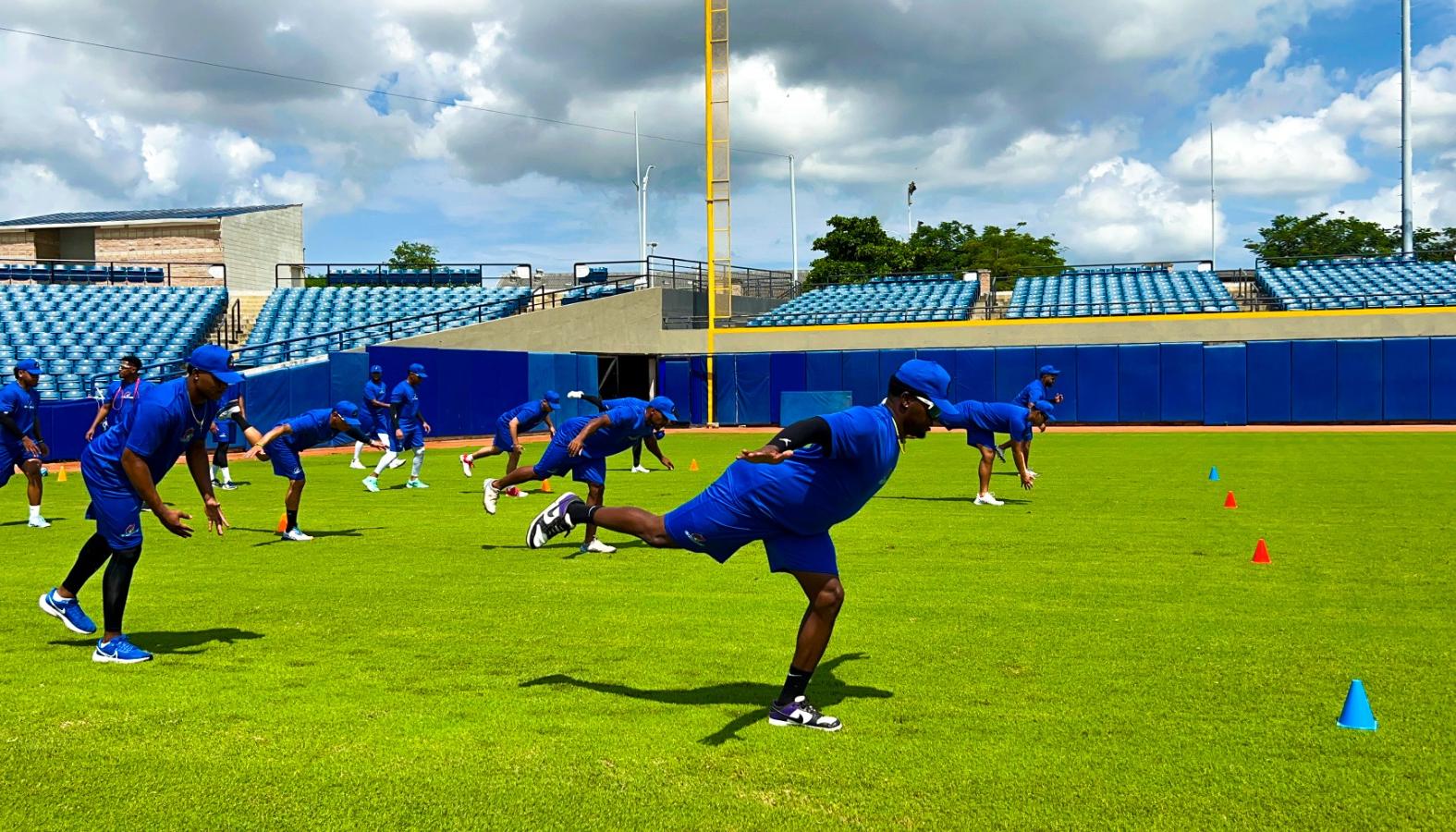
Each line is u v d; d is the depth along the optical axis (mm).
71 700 4969
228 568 8586
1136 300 38375
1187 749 4250
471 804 3760
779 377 36625
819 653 4586
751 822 3607
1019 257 67188
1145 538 9930
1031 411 13531
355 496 14312
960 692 5035
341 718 4688
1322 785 3881
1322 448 22453
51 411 21094
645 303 37188
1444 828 3529
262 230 40375
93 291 30984
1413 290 36031
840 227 60750
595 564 8719
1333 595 7250
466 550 9508
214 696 5023
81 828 3584
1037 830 3535
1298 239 64375
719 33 36688
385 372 26781
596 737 4441
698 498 4934
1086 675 5320
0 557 9297
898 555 9039
